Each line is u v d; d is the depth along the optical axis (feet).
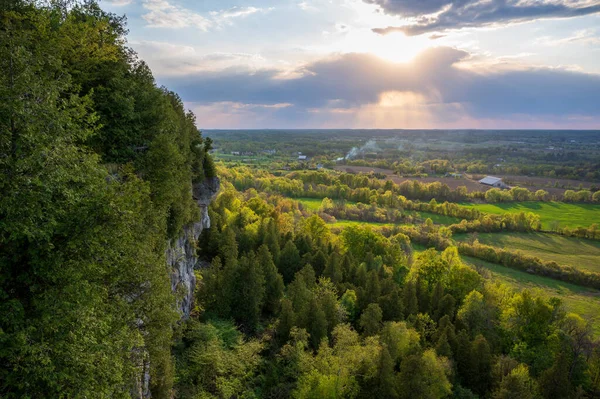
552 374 149.07
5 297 48.44
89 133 67.31
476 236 445.78
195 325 143.64
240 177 606.96
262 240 257.34
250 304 162.71
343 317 176.86
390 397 128.36
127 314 67.36
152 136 118.83
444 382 135.85
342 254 287.28
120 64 114.83
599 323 271.08
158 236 99.96
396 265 289.53
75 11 116.26
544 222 511.81
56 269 51.83
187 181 152.46
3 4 91.25
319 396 120.98
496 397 139.95
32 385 48.55
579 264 376.89
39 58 61.67
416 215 517.14
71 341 52.42
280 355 141.69
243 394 123.13
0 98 53.01
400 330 154.81
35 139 53.16
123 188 69.67
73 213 57.36
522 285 335.26
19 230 48.57
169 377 101.96
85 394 50.52
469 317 200.85
